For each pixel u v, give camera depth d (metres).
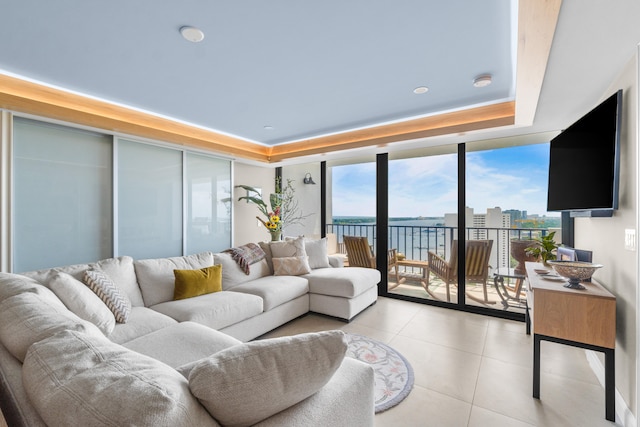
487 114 3.18
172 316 2.42
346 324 3.31
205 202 4.45
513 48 2.08
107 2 1.62
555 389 2.08
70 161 3.10
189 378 0.85
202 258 3.28
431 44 2.04
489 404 1.92
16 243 2.75
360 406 1.19
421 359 2.50
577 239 3.02
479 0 1.60
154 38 1.97
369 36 1.95
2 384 0.91
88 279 2.19
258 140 4.79
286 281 3.43
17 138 2.76
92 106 3.02
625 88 1.79
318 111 3.40
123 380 0.75
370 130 4.05
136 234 3.61
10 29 1.86
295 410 0.99
